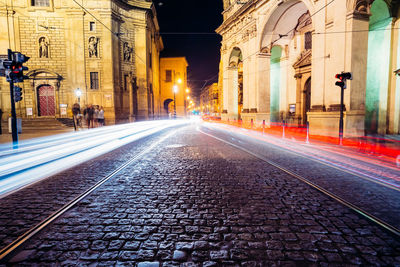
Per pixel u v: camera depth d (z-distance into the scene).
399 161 7.30
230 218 3.38
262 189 4.62
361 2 12.05
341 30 12.56
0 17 24.03
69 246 2.68
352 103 12.34
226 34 28.41
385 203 3.94
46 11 24.73
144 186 4.85
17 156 8.41
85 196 4.29
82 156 8.31
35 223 3.24
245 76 23.75
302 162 7.12
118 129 21.62
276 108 24.80
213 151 9.09
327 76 13.52
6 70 9.34
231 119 28.86
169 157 7.89
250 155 8.23
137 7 28.64
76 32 25.02
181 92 48.84
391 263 2.37
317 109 14.09
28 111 24.91
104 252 2.56
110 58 25.61
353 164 6.87
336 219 3.35
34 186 4.91
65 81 25.38
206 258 2.46
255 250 2.60
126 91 28.17
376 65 14.62
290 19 20.12
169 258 2.46
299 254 2.52
